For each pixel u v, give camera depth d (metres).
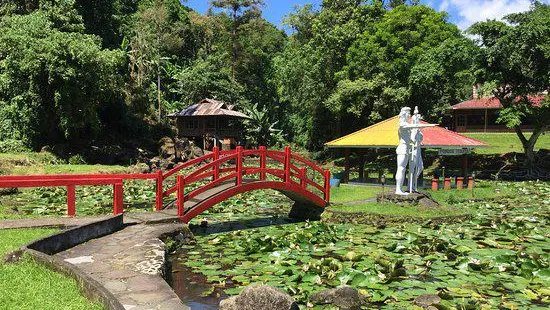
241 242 10.27
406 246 10.09
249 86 53.38
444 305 6.32
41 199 16.50
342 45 37.94
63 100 28.17
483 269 8.31
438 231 12.01
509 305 6.61
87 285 5.34
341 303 6.55
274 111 52.12
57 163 27.38
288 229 12.48
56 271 6.13
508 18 26.48
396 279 7.75
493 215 14.93
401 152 15.04
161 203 12.30
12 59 27.55
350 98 34.94
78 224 9.31
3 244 7.43
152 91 45.00
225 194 12.84
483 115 41.91
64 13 31.61
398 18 34.12
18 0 33.09
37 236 8.19
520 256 8.99
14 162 23.36
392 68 33.56
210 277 7.96
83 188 20.70
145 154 34.59
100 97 30.39
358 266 8.50
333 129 41.84
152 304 5.88
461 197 19.03
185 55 54.66
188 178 12.02
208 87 46.62
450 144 21.53
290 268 8.30
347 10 40.03
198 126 41.81
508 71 26.83
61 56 27.70
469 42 28.88
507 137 38.22
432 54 30.55
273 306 5.66
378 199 15.49
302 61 40.69
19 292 5.22
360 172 25.44
